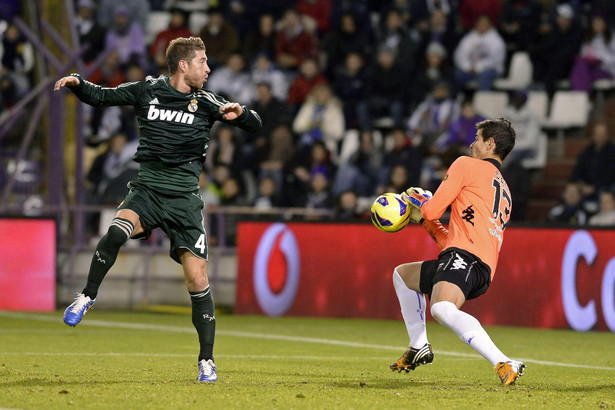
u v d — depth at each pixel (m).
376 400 18.55
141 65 67.56
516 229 44.09
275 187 57.41
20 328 39.47
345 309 47.25
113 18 69.38
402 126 56.44
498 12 64.00
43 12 57.41
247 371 24.61
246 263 49.62
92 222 55.16
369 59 64.62
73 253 53.16
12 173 53.12
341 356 30.20
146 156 21.14
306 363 27.56
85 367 24.88
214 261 52.28
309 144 58.88
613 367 28.06
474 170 20.94
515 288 43.94
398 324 44.25
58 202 54.00
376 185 56.47
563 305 42.88
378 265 46.72
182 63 21.00
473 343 19.81
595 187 53.69
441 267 20.53
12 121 54.28
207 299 21.55
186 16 71.25
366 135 57.28
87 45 54.22
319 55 65.56
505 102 61.16
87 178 60.53
